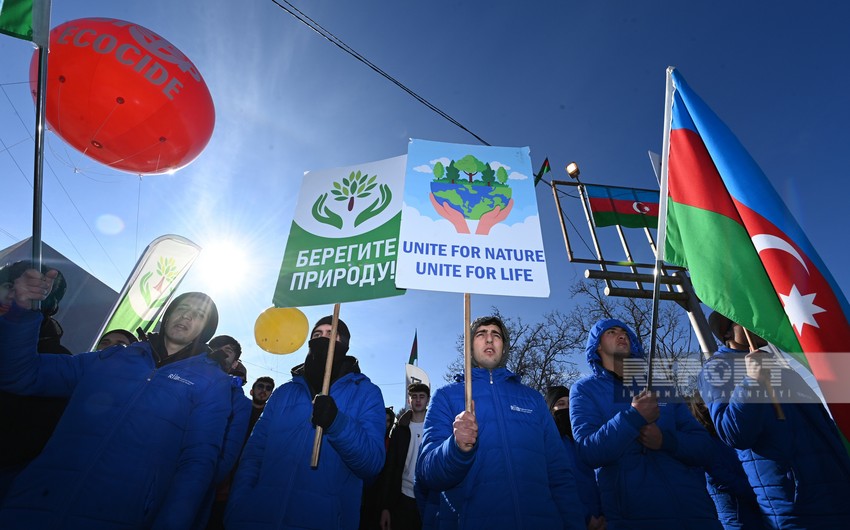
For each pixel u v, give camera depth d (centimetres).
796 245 251
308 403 249
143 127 374
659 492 236
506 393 250
